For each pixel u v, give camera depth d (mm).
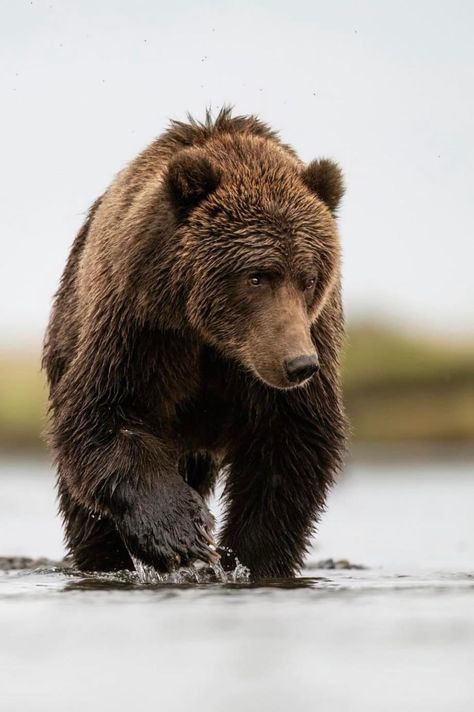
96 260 13945
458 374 40969
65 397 14062
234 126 14359
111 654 9227
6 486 30156
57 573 14992
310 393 13859
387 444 38500
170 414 14234
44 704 8102
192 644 9500
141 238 13195
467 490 28297
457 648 9414
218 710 7863
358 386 40594
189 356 13664
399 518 23281
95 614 10758
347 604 11320
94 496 13562
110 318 13508
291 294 12820
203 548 13172
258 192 12930
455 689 8336
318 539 20359
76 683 8539
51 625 10258
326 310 13898
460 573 15062
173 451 14359
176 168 12883
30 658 9164
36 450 40188
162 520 13148
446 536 20609
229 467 14797
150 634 9859
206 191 12977
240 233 12789
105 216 14172
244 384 13930
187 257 12914
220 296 12930
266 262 12734
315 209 13125
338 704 8008
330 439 14141
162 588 12750
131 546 13320
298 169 13688
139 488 13242
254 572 14164
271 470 14125
